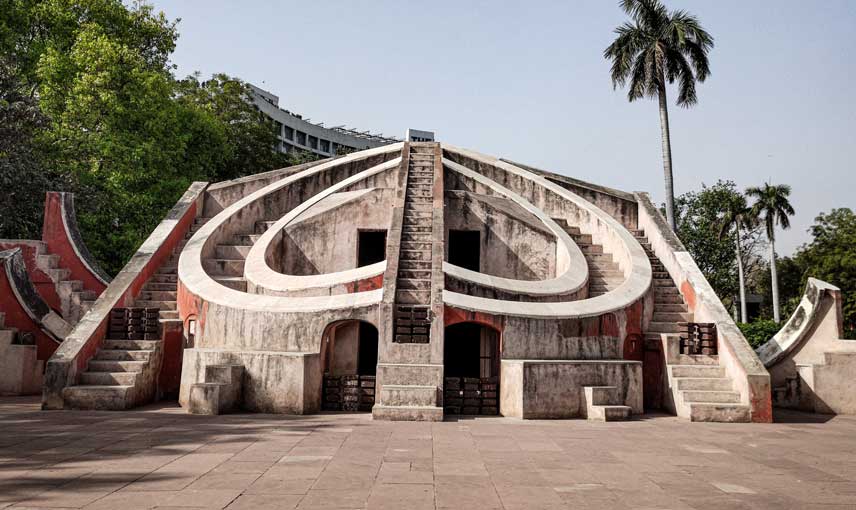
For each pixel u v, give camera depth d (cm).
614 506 471
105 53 1811
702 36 2339
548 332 1045
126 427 798
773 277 3484
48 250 1549
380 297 988
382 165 1628
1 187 1692
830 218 3481
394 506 456
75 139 1830
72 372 1009
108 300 1184
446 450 670
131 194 1828
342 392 1002
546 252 1444
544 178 1792
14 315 1271
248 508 446
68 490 492
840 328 1220
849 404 1127
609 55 2433
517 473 571
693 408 980
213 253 1419
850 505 491
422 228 1279
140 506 449
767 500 501
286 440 713
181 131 2131
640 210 1694
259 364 963
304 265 1391
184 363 1045
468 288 1082
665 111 2344
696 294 1268
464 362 1448
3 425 813
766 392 991
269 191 1619
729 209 3309
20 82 1789
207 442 697
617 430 852
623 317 1159
